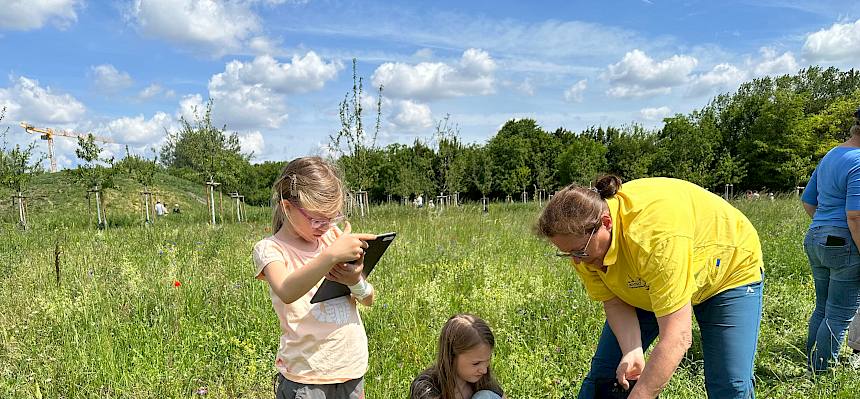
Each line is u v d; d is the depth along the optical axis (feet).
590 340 14.76
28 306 16.83
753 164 125.80
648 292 8.79
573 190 8.10
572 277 21.17
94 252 25.66
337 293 8.61
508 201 112.68
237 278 20.30
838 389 11.45
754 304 9.12
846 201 12.23
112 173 54.13
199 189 106.11
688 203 8.46
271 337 14.93
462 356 9.00
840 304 12.64
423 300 17.31
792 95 127.34
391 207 68.23
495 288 18.07
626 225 8.13
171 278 19.65
